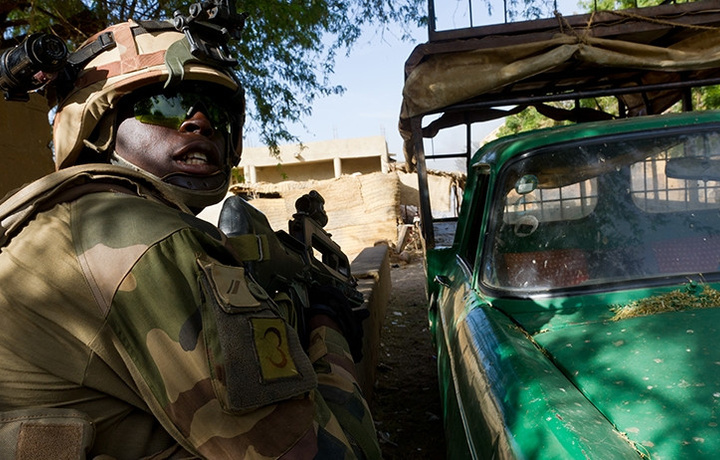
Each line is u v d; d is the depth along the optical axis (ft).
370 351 13.28
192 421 2.81
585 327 5.40
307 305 5.14
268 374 2.98
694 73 18.92
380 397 14.05
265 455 2.89
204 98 3.77
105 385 2.92
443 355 8.21
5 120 13.83
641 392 4.03
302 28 20.89
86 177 3.25
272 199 49.24
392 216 46.39
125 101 3.65
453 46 15.17
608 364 4.50
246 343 2.95
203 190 3.78
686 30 15.51
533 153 7.30
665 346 4.58
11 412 2.77
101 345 2.86
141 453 2.98
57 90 3.73
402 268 39.32
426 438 11.57
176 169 3.70
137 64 3.57
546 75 18.17
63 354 2.87
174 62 3.57
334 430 3.47
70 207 3.15
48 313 2.88
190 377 2.82
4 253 3.05
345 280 6.49
